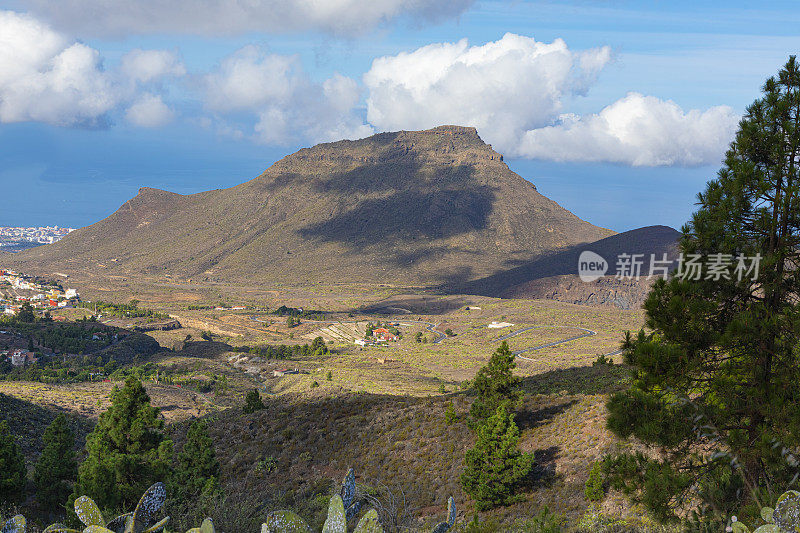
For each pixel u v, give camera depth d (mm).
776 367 11688
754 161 12906
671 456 11938
